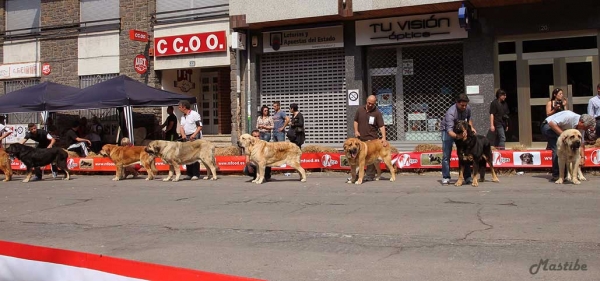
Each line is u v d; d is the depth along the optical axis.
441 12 15.16
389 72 16.31
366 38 16.00
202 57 18.38
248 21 16.53
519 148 12.78
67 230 7.80
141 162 13.90
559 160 10.38
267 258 5.90
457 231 6.75
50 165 16.08
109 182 13.59
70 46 20.80
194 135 13.70
